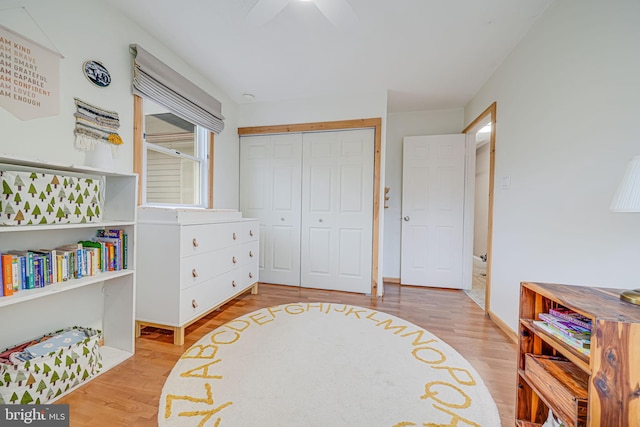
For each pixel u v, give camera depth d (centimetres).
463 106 351
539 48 182
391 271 379
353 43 217
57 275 142
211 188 295
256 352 177
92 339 149
